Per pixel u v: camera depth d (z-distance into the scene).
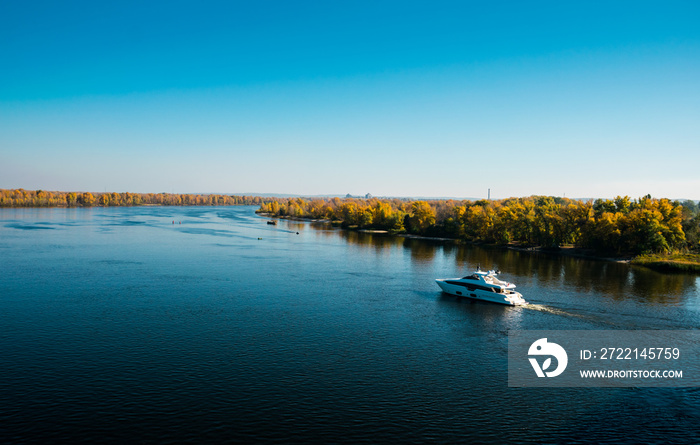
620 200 167.75
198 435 36.41
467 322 68.19
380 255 143.62
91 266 106.12
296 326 64.25
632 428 38.94
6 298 74.56
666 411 42.09
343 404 42.00
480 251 161.62
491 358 54.09
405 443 36.06
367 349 56.06
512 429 38.47
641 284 98.62
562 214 173.50
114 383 44.78
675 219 140.38
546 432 38.09
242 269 108.62
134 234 187.62
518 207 189.50
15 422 37.50
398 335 61.66
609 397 44.66
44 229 197.62
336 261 127.19
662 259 129.25
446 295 85.62
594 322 68.88
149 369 48.22
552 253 160.12
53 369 47.62
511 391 45.50
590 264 130.88
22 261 110.38
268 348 55.38
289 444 35.56
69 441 35.16
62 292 79.44
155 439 35.72
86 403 40.84
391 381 47.09
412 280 100.50
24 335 57.34
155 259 120.12
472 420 39.78
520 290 91.19
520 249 170.62
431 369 50.44
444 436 37.16
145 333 59.22
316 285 92.19
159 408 40.31
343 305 76.50
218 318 66.75
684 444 36.50
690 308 77.19
